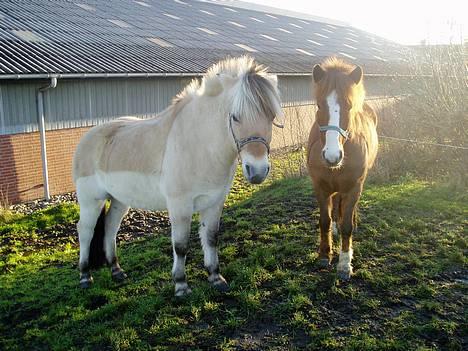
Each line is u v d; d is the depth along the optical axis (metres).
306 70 18.27
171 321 4.10
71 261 6.38
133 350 3.80
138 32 17.05
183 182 4.13
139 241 6.96
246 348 3.66
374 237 5.63
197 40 18.61
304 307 4.12
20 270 6.12
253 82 3.61
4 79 9.93
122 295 4.80
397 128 10.91
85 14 17.41
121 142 4.66
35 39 12.51
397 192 7.58
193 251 5.85
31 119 10.68
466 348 3.48
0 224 8.31
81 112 11.65
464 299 4.13
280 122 3.76
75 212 8.95
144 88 13.06
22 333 4.37
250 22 27.53
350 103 3.94
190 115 4.15
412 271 4.70
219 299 4.43
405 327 3.73
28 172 10.84
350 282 4.51
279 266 4.96
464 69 9.39
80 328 4.30
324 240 4.89
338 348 3.56
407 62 12.01
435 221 6.09
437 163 9.01
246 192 9.55
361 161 4.38
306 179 9.59
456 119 9.09
